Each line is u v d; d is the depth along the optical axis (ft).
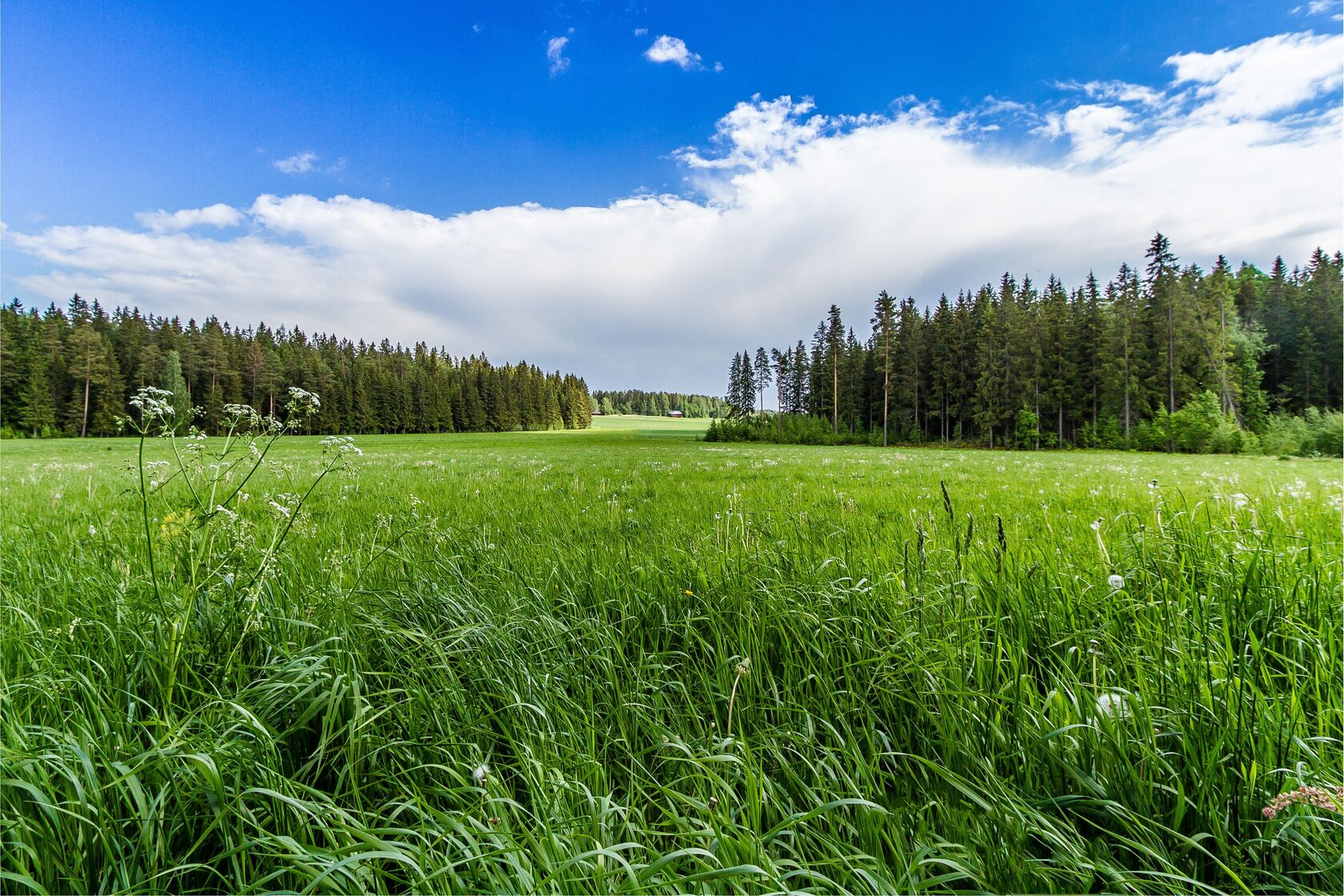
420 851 5.07
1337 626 8.34
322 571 12.27
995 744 6.64
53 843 5.22
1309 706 6.97
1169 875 4.72
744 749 6.49
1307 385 200.64
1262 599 9.30
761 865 5.04
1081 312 217.36
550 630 9.95
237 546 9.37
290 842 4.95
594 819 5.75
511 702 7.96
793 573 12.41
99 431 256.73
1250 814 5.43
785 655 9.21
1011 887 4.94
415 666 8.50
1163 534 12.38
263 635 9.12
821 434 264.52
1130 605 9.66
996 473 53.01
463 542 18.08
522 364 532.73
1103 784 5.94
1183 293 182.29
